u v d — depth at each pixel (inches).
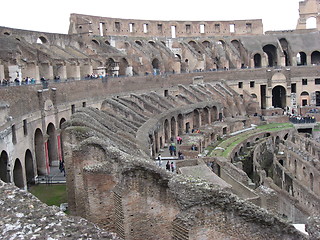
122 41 3213.6
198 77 3102.9
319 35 3718.0
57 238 396.2
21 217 438.0
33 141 1584.6
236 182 1398.9
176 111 2300.7
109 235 414.0
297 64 3791.8
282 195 1386.6
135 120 1878.7
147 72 3075.8
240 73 3341.5
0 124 1274.6
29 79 1859.0
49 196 1360.7
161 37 3553.2
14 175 1453.0
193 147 1863.9
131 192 762.2
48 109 1726.1
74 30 2947.8
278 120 2874.0
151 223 775.7
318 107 3174.2
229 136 2386.8
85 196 886.4
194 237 636.7
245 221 656.4
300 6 3964.1
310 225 613.3
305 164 1692.9
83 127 1085.1
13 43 1983.3
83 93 2086.6
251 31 3838.6
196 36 3725.4
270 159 2326.5
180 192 668.7
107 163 875.4
